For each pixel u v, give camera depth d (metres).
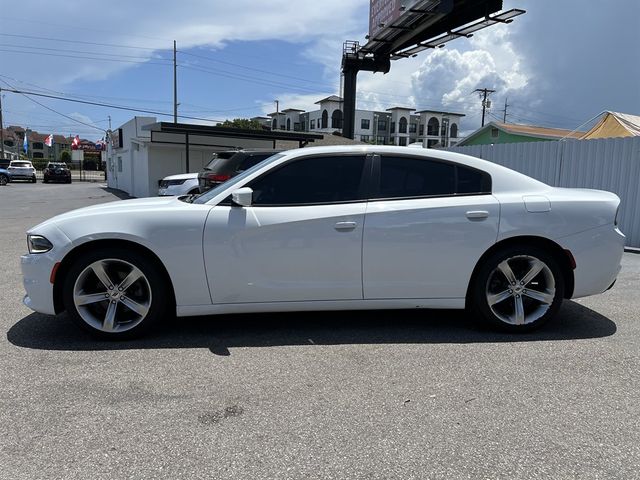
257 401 3.12
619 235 4.44
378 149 4.41
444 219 4.22
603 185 10.18
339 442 2.68
